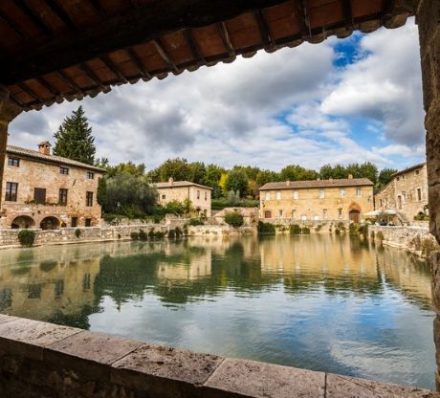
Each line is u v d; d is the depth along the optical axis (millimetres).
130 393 1871
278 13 2135
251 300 10852
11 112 3258
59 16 2383
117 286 12695
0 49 2756
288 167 73938
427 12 1631
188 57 2592
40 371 2176
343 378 1777
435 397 1581
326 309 9805
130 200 40688
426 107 1656
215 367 1908
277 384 1725
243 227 45031
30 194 27547
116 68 2717
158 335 7789
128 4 2287
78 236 26969
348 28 2219
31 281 13062
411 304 10219
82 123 49188
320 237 39031
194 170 68062
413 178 33844
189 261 19203
